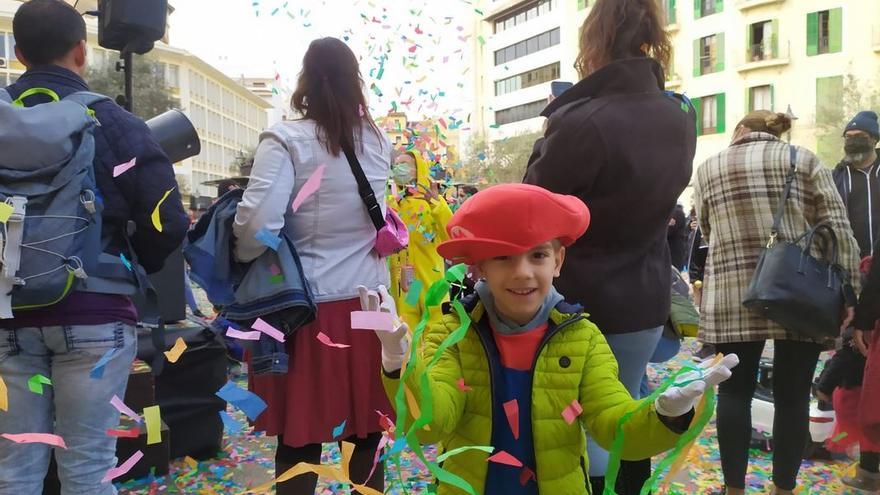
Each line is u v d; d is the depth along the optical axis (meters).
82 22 2.06
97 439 1.90
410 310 3.47
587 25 2.13
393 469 2.88
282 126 2.10
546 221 1.40
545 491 1.46
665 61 2.13
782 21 26.56
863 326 2.41
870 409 2.59
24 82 1.95
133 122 1.97
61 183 1.75
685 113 2.10
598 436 1.41
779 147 2.49
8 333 1.79
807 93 26.19
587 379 1.48
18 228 1.68
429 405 1.23
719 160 2.59
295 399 2.03
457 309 1.36
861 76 25.16
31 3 1.96
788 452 2.43
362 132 2.20
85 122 1.83
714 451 3.27
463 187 4.49
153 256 2.05
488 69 41.34
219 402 3.27
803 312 2.24
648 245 2.01
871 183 3.62
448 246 1.46
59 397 1.88
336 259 2.12
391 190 3.40
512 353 1.51
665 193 1.97
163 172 1.98
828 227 2.38
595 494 1.98
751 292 2.30
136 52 4.10
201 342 3.21
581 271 1.95
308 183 1.81
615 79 1.97
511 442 1.48
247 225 1.98
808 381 2.42
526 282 1.42
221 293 2.16
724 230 2.53
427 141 3.67
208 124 46.72
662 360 2.56
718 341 2.49
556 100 2.10
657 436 1.23
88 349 1.84
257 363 1.99
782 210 2.41
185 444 3.18
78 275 1.75
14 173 1.70
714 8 28.45
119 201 1.92
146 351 3.16
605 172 1.91
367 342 2.11
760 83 27.27
